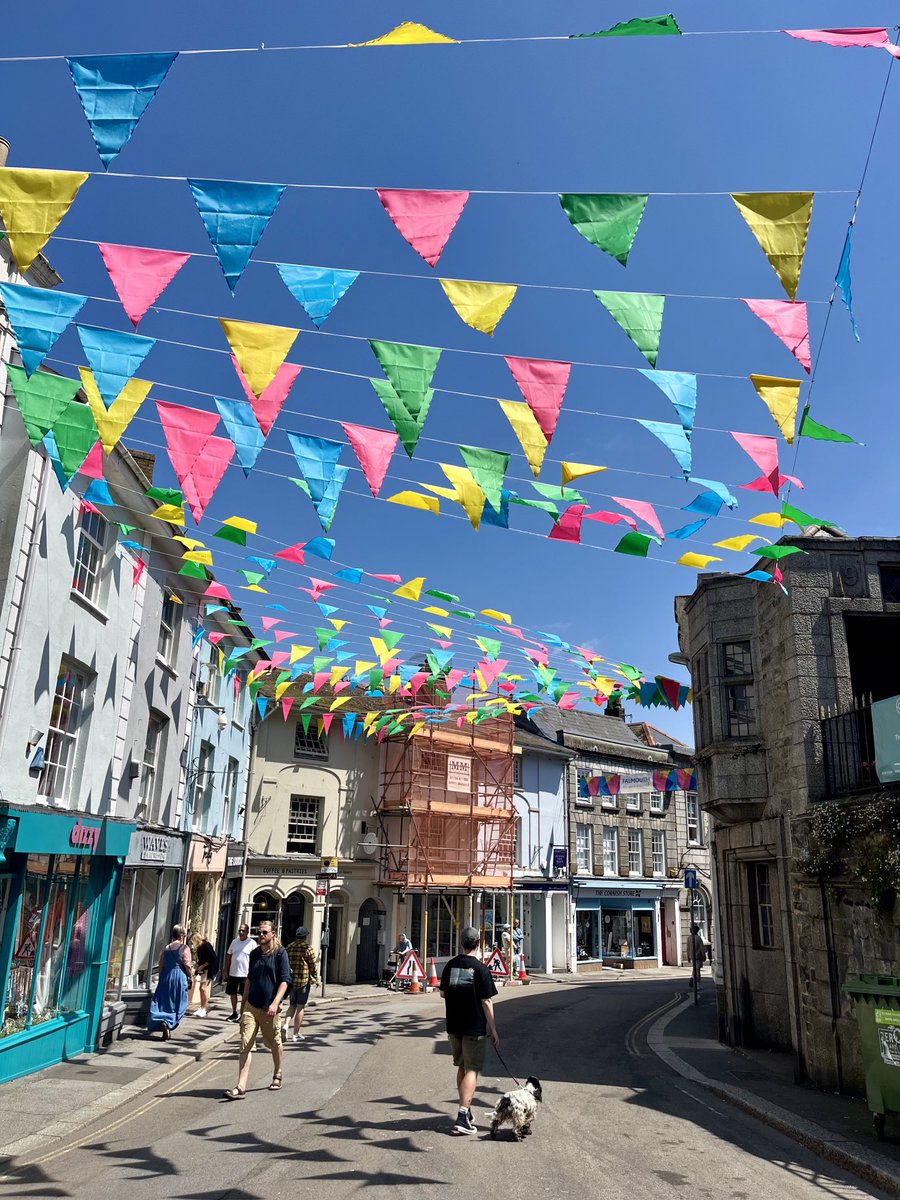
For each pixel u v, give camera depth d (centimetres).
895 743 853
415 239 429
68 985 995
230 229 419
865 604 1099
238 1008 1477
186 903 1491
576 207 420
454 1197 532
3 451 869
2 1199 522
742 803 1175
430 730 2481
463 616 990
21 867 848
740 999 1233
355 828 2383
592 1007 1825
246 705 2066
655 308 459
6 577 841
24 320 485
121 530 1125
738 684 1250
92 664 1046
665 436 541
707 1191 575
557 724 3222
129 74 381
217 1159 612
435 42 366
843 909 933
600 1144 685
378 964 2356
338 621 1104
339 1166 594
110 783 1108
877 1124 713
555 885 2847
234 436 586
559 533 696
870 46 386
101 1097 799
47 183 429
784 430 507
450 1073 980
